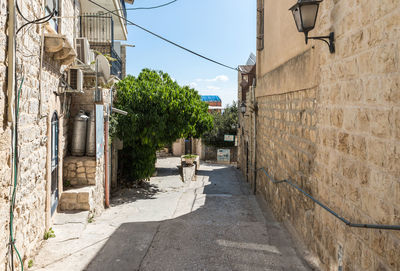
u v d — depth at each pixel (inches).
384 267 97.4
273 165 300.8
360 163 116.0
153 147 466.3
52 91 213.5
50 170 207.5
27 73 150.6
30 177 160.1
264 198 353.1
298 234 200.7
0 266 116.7
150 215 303.1
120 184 479.2
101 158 317.7
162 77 473.7
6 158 122.3
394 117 93.3
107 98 350.0
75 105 303.3
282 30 262.4
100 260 172.6
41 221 188.2
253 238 209.9
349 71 126.3
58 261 169.3
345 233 127.8
